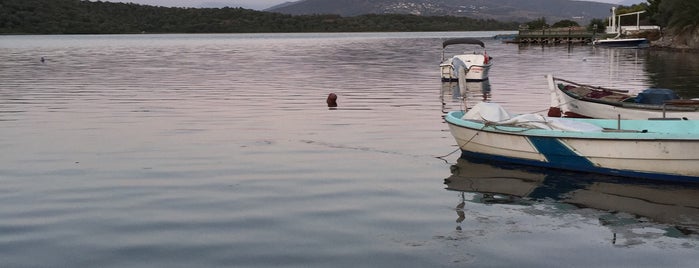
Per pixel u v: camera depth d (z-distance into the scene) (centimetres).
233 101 2423
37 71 3947
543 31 9219
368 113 2095
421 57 5531
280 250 855
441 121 1920
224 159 1399
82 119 1978
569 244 873
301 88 2891
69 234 919
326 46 8244
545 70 4012
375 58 5391
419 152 1474
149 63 4778
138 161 1382
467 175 1264
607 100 1723
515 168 1321
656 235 910
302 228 944
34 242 888
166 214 1011
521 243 879
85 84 3088
